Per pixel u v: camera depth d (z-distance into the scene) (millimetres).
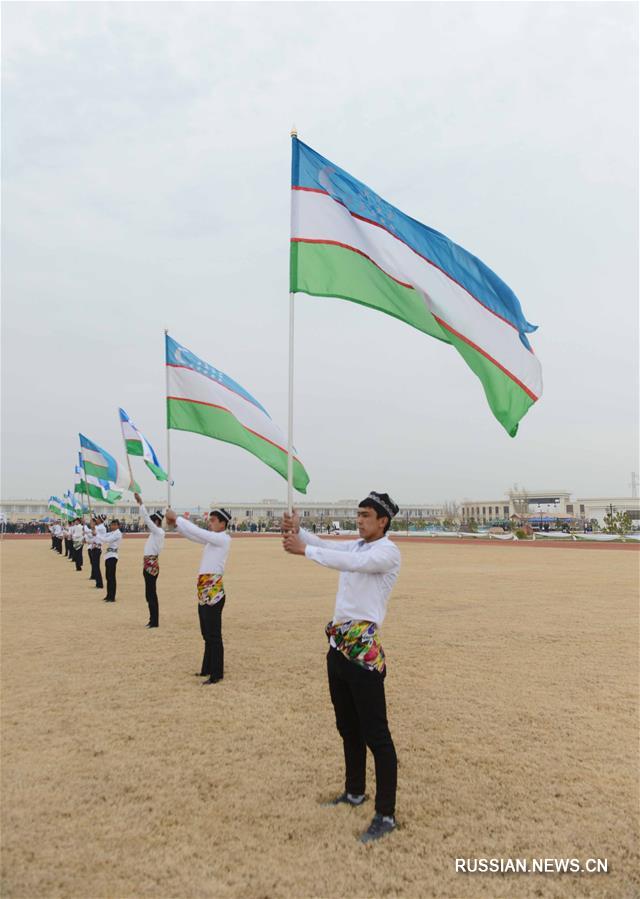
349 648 4004
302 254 5930
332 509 147250
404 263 6316
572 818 4109
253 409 8742
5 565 25281
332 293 5961
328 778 4695
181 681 7324
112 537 14164
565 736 5582
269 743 5387
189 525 7438
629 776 4762
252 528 89125
